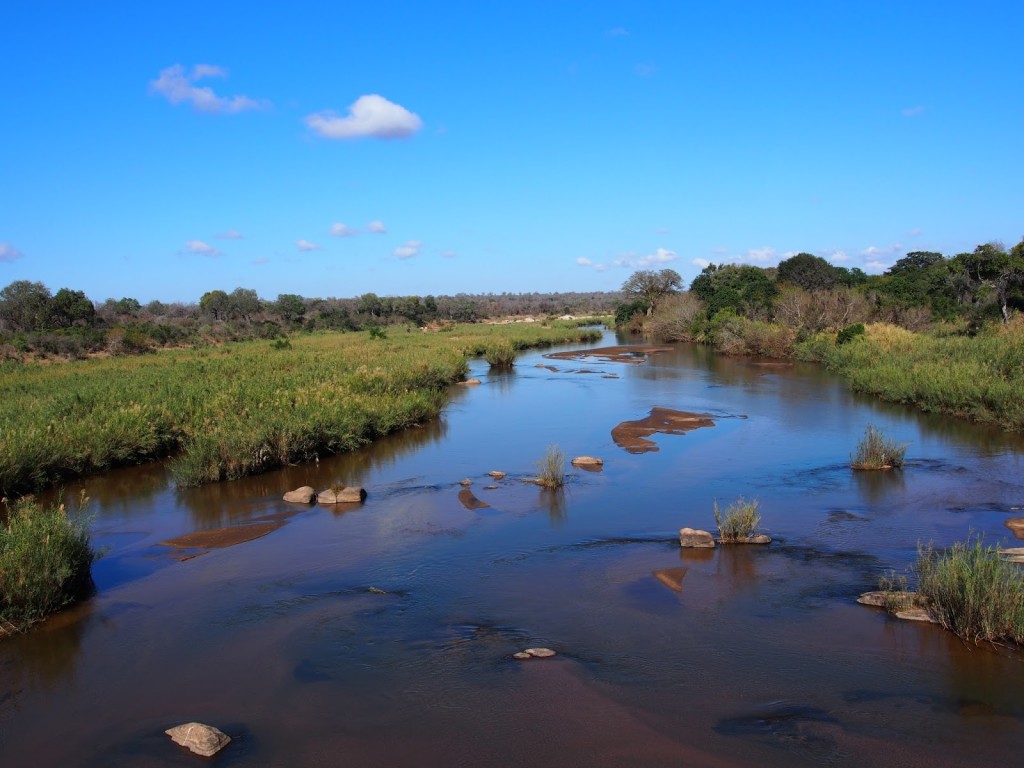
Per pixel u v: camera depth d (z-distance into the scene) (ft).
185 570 33.99
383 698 21.89
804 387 98.02
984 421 66.33
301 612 28.68
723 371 122.72
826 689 21.74
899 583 29.68
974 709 20.40
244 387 74.84
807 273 229.66
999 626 24.40
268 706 21.71
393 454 60.75
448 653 24.70
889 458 50.93
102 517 43.70
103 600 30.45
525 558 34.42
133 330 176.96
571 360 151.64
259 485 50.83
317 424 59.88
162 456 60.18
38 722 21.22
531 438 66.18
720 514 39.37
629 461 55.47
